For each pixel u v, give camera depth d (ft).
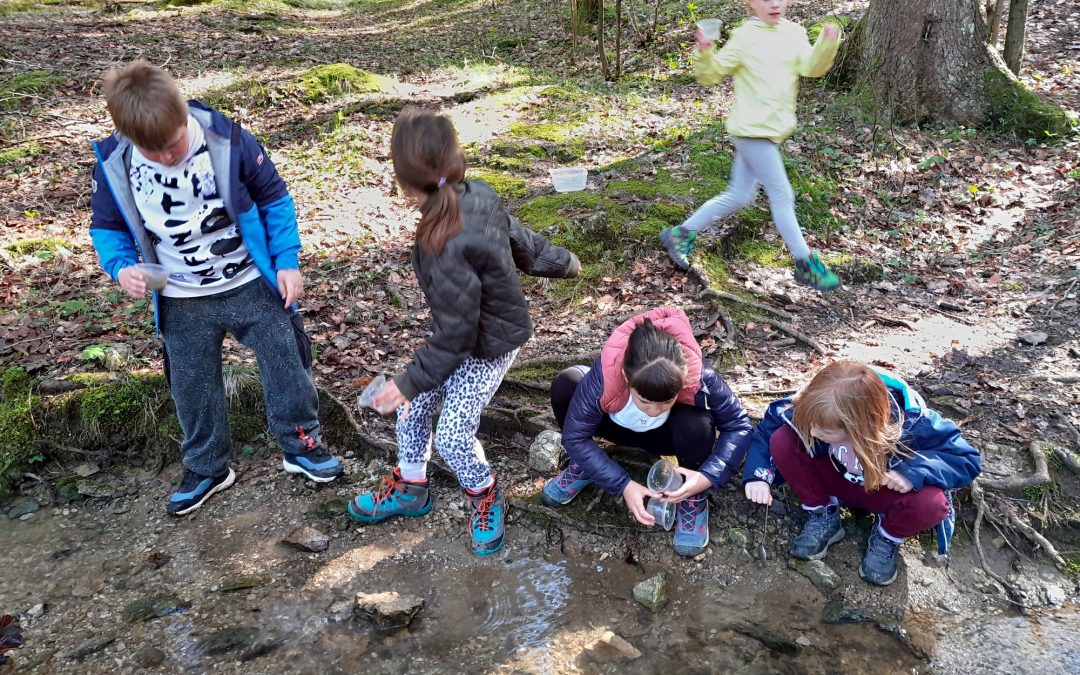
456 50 37.35
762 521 10.21
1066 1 32.94
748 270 16.47
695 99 26.84
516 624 9.00
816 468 9.37
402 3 58.70
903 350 13.53
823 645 8.63
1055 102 24.90
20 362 12.80
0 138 21.86
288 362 10.29
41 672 8.38
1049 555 9.60
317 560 10.01
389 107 26.27
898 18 24.61
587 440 9.46
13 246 16.25
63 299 14.78
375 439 11.78
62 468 11.89
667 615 9.11
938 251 17.72
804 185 19.33
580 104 26.55
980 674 8.23
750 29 11.95
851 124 24.06
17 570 9.95
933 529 9.87
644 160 21.15
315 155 22.54
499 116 25.81
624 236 16.62
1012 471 10.41
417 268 8.23
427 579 9.69
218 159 8.82
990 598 9.24
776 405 9.67
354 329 14.52
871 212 19.35
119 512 11.04
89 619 9.12
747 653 8.53
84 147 21.67
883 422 8.41
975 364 12.85
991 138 23.62
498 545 10.05
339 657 8.56
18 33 34.09
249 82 26.94
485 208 8.11
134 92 7.76
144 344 13.29
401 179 7.78
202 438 10.62
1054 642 8.59
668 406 8.76
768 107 11.84
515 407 12.12
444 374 8.08
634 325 9.21
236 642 8.75
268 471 11.64
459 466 9.55
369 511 10.42
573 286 15.56
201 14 43.27
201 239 9.14
